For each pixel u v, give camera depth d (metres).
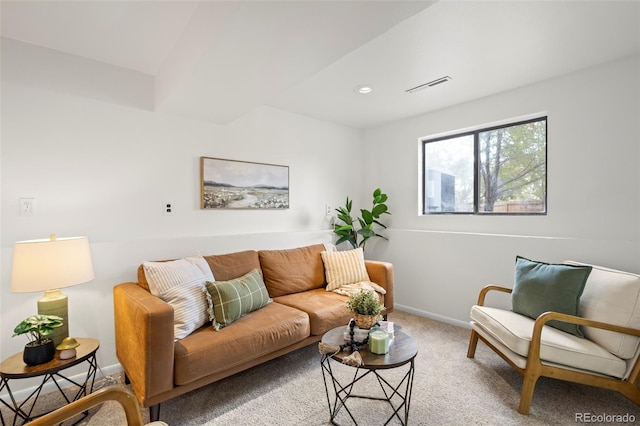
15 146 2.08
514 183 3.12
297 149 3.69
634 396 1.78
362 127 4.29
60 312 1.86
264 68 1.94
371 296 1.98
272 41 1.66
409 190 3.89
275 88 2.22
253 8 1.40
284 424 1.75
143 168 2.59
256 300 2.37
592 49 2.30
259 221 3.33
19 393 2.00
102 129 2.41
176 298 1.99
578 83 2.65
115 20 1.93
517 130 3.11
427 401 1.96
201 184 2.90
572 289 2.04
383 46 2.24
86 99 2.35
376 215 3.82
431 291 3.51
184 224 2.81
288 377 2.25
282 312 2.34
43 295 2.02
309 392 2.06
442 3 1.77
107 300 2.30
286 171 3.56
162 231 2.68
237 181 3.14
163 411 1.86
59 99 2.24
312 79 2.77
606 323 1.84
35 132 2.15
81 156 2.32
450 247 3.35
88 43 2.17
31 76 2.14
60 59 2.25
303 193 3.74
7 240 2.04
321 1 1.35
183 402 1.95
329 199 4.02
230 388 2.11
